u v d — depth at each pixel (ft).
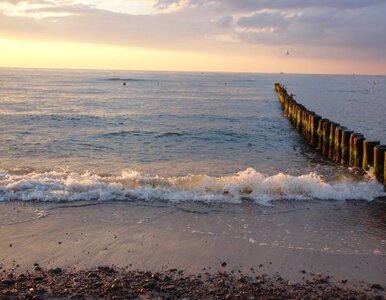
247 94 216.33
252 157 55.93
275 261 23.35
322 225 28.91
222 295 19.47
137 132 75.72
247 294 19.57
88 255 23.82
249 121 96.53
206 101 163.94
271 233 27.30
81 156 54.80
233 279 21.25
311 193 35.04
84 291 19.61
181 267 22.56
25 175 40.81
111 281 20.66
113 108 126.52
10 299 18.74
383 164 37.14
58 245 25.02
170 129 80.79
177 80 425.69
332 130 53.52
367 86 376.27
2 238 25.82
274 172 46.85
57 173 42.55
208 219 29.55
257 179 36.29
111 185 35.37
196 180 37.78
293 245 25.46
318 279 21.39
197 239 26.12
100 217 29.53
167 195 33.94
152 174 45.32
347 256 24.09
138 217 29.66
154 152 58.85
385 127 88.79
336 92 261.44
